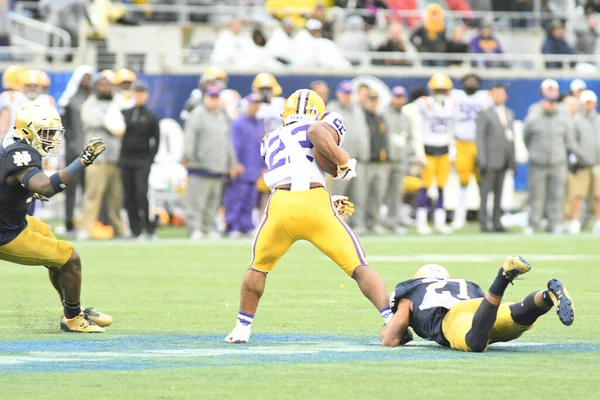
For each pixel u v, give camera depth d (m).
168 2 70.44
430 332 19.06
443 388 15.43
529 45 76.06
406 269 36.56
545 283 32.06
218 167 52.69
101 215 53.69
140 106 50.88
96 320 21.98
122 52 66.81
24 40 68.38
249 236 54.75
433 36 69.56
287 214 19.83
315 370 16.92
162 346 19.69
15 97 48.31
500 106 56.88
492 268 36.91
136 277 34.09
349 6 73.25
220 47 66.31
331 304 26.94
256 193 54.97
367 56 68.50
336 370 16.92
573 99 61.19
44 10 70.06
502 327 18.38
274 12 70.69
